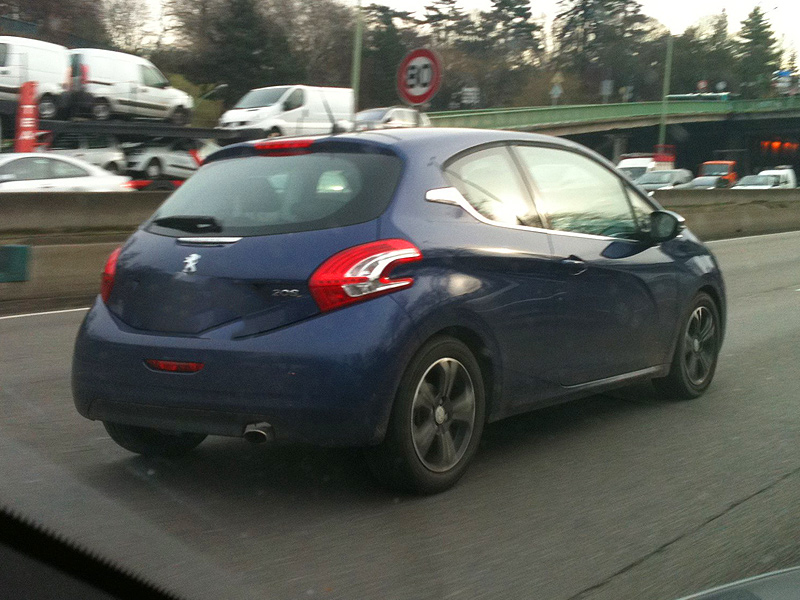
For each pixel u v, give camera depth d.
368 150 4.67
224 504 4.40
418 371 4.31
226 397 4.15
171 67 72.31
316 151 4.76
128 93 27.55
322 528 4.11
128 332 4.45
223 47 68.38
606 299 5.46
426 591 3.51
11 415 6.10
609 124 77.38
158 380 4.29
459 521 4.22
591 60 125.06
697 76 137.00
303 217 4.40
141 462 5.04
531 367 4.97
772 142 105.06
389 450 4.30
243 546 3.90
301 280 4.15
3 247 12.16
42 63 26.12
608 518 4.29
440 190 4.66
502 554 3.86
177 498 4.47
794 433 5.73
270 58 68.81
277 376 4.07
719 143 104.44
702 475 4.92
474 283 4.56
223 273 4.28
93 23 68.38
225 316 4.25
